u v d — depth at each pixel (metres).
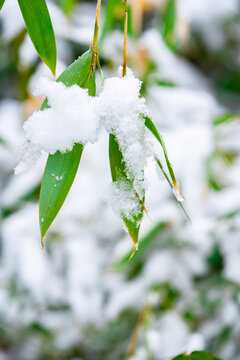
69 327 1.36
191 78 1.59
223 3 1.87
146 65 1.33
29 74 1.26
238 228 1.06
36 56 1.27
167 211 1.07
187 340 1.08
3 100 1.81
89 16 1.65
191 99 1.34
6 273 1.34
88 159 1.34
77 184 1.32
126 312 1.18
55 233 1.32
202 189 1.11
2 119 1.51
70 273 1.31
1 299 1.33
